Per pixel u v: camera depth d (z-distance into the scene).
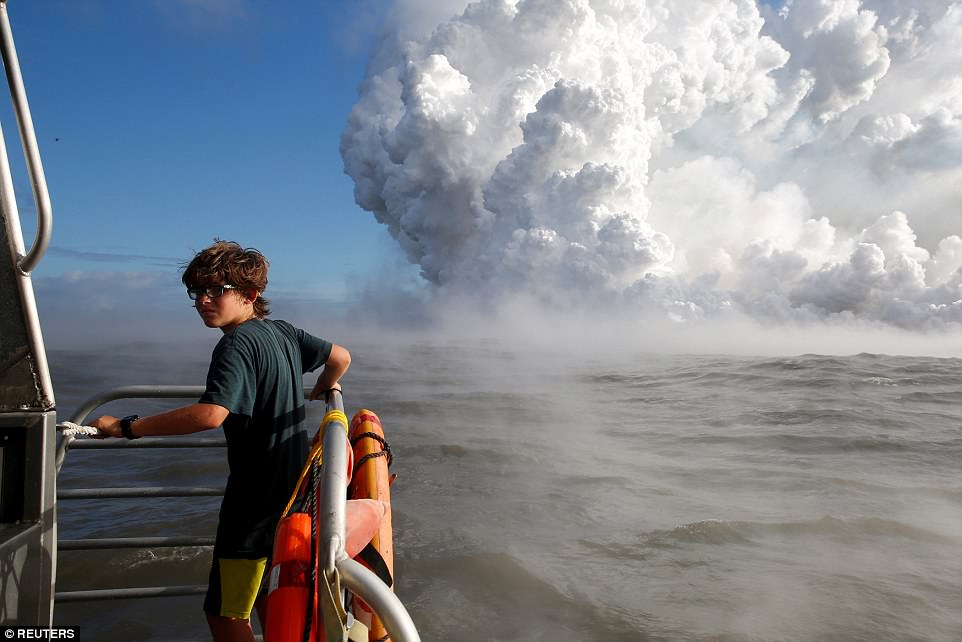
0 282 1.53
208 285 1.99
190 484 8.70
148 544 2.44
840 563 6.02
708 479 9.40
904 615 4.98
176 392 2.36
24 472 1.59
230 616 1.96
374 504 1.52
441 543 6.53
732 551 6.35
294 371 2.04
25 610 1.53
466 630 4.83
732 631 4.73
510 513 7.60
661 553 6.29
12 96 1.42
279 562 1.42
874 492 8.58
